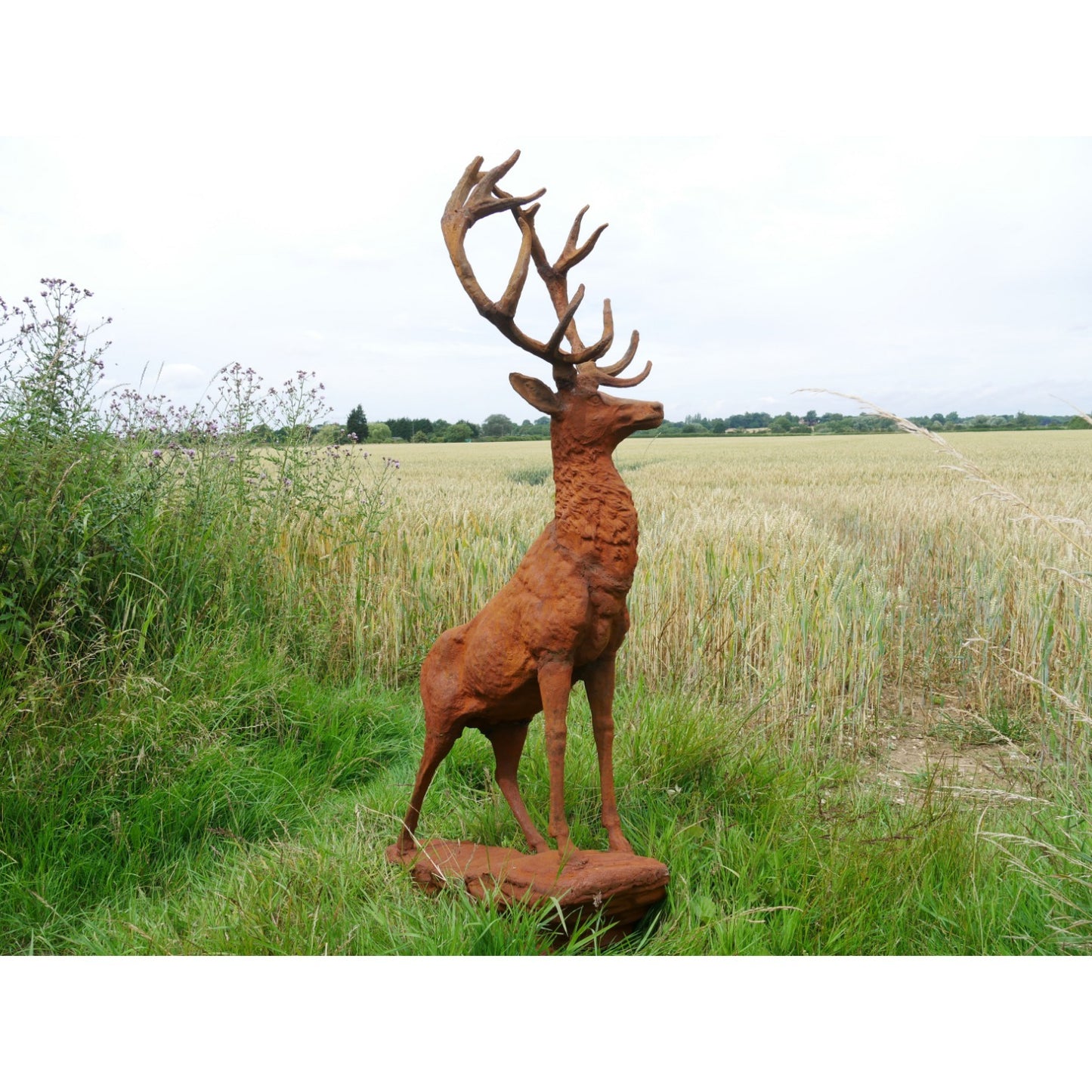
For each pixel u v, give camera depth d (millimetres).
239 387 6883
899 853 3340
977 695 6535
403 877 3404
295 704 5137
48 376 4812
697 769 4293
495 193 3857
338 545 7312
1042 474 20297
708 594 6426
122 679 4414
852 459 29531
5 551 4367
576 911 2980
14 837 3623
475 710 3502
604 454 3297
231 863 3791
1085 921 2859
